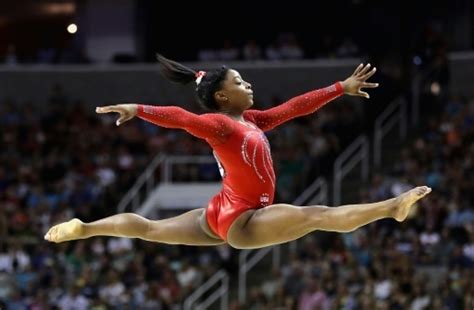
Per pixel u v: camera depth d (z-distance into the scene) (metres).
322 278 35.69
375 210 12.50
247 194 13.70
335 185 43.72
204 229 13.91
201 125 13.38
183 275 39.38
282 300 35.84
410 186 39.81
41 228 43.12
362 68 14.56
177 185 44.97
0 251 41.56
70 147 49.44
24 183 46.84
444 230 36.78
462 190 38.81
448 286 33.66
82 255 41.00
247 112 14.41
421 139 44.81
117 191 47.00
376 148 46.34
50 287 39.47
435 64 49.31
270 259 41.50
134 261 39.72
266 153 13.88
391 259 36.03
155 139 49.34
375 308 33.31
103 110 12.77
